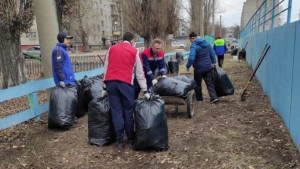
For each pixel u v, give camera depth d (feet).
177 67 43.68
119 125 14.76
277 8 27.43
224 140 15.66
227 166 12.70
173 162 13.32
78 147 15.37
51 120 17.93
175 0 69.87
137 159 13.79
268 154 13.70
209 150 14.43
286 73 17.84
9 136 16.97
